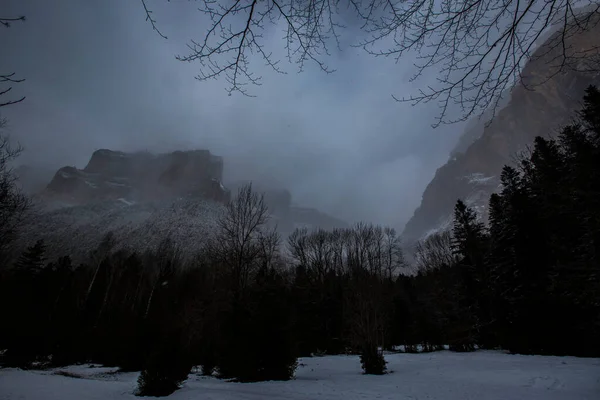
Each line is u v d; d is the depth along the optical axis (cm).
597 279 1581
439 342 2688
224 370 1415
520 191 2327
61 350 2280
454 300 2733
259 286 1489
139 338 1931
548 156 2284
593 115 1675
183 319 1894
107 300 3734
